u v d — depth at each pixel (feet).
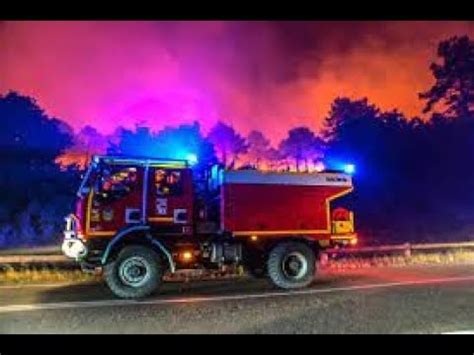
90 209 32.73
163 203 34.37
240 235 35.32
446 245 57.21
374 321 24.45
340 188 37.63
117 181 33.63
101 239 32.86
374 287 34.86
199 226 35.58
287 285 34.60
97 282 39.40
